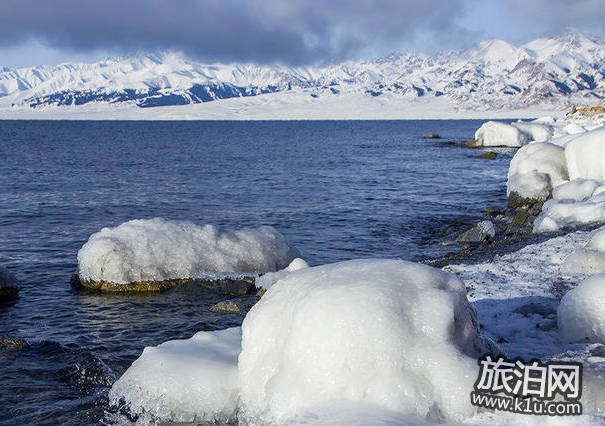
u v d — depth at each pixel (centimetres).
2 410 728
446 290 630
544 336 783
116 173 4366
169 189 3434
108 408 673
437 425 510
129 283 1351
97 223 2325
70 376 847
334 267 664
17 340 986
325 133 14525
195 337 753
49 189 3369
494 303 970
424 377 541
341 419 499
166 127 19938
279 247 1512
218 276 1380
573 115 8456
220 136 12456
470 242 1880
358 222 2356
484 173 4331
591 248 1227
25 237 2028
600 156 2191
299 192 3322
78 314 1186
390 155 6400
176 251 1404
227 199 3042
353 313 561
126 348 987
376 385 531
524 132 7069
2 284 1304
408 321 573
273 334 621
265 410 567
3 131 14500
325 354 550
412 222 2345
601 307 738
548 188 2469
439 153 6569
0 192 3219
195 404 625
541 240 1577
